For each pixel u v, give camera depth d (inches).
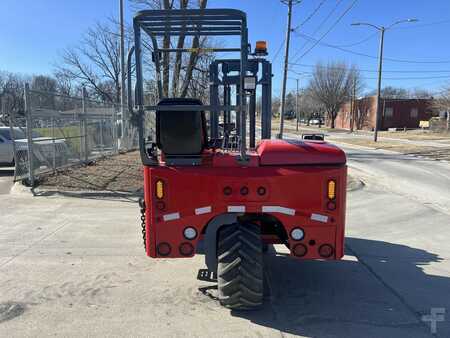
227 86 243.1
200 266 211.6
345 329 151.0
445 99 2133.4
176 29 185.8
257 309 164.4
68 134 558.9
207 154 167.0
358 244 259.1
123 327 149.5
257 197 157.9
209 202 158.9
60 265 212.1
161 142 160.9
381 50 1413.6
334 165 159.2
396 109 2642.7
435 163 749.9
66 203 356.5
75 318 155.9
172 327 149.9
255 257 153.3
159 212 159.9
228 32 192.5
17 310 161.9
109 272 203.2
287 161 158.2
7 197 376.8
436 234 285.1
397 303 173.6
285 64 1210.0
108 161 613.0
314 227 159.5
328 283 194.7
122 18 813.9
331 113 3088.1
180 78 574.2
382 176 574.9
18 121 568.4
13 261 217.5
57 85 2245.3
